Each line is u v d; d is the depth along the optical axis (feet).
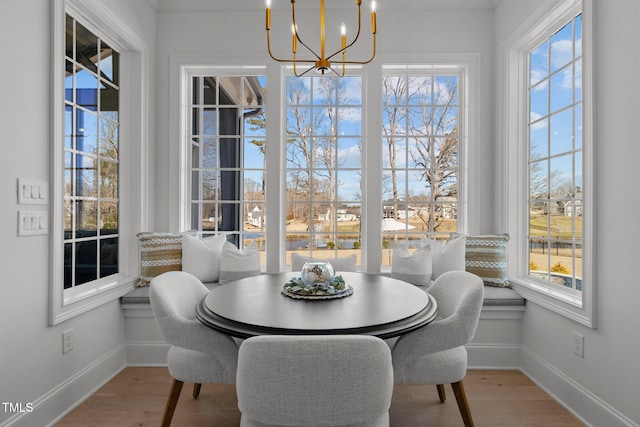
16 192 6.10
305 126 11.56
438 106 11.64
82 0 7.76
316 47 11.00
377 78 10.95
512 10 9.93
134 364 9.56
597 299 6.79
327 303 5.73
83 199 8.71
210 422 6.99
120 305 9.35
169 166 11.04
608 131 6.53
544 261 9.41
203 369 5.85
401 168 11.67
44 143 6.72
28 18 6.36
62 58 7.11
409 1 10.93
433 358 5.92
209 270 10.18
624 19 6.17
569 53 8.44
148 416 7.18
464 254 10.14
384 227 11.63
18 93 6.15
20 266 6.18
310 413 3.69
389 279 7.70
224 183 11.72
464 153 11.46
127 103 10.27
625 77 6.15
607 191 6.55
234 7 10.99
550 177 9.18
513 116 10.30
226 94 11.68
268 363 3.63
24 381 6.26
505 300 9.34
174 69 11.05
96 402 7.73
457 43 10.96
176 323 5.53
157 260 9.98
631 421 6.03
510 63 10.27
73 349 7.55
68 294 8.09
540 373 8.58
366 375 3.69
